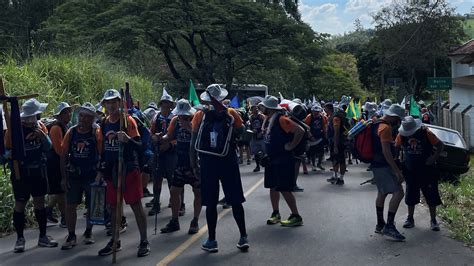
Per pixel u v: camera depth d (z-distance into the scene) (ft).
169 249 26.23
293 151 30.58
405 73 168.66
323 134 56.03
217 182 25.76
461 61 93.25
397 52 138.10
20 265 24.13
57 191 28.66
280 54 109.81
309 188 46.14
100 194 25.72
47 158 28.14
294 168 30.81
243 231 26.04
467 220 31.96
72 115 33.04
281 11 119.75
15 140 25.73
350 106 71.46
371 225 31.63
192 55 121.49
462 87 92.68
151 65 111.45
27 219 32.12
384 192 28.55
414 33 138.41
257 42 110.01
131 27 95.61
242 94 122.62
